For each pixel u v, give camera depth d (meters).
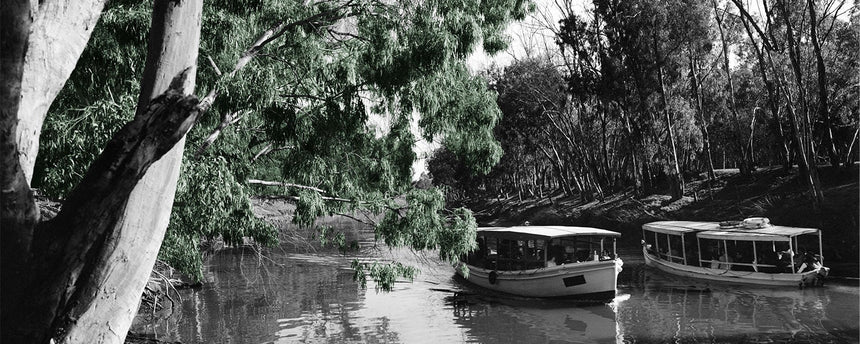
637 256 32.81
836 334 15.78
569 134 52.66
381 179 16.05
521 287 22.98
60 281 3.09
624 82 39.75
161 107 3.02
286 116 11.95
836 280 23.30
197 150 10.73
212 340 16.81
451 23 12.17
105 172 3.00
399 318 19.72
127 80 11.23
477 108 15.88
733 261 24.92
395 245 15.36
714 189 41.81
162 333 17.66
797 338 15.55
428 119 15.59
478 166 16.75
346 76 12.46
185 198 10.61
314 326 18.62
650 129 42.19
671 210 40.50
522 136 51.53
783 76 34.06
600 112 49.34
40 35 3.49
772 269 23.70
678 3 35.94
